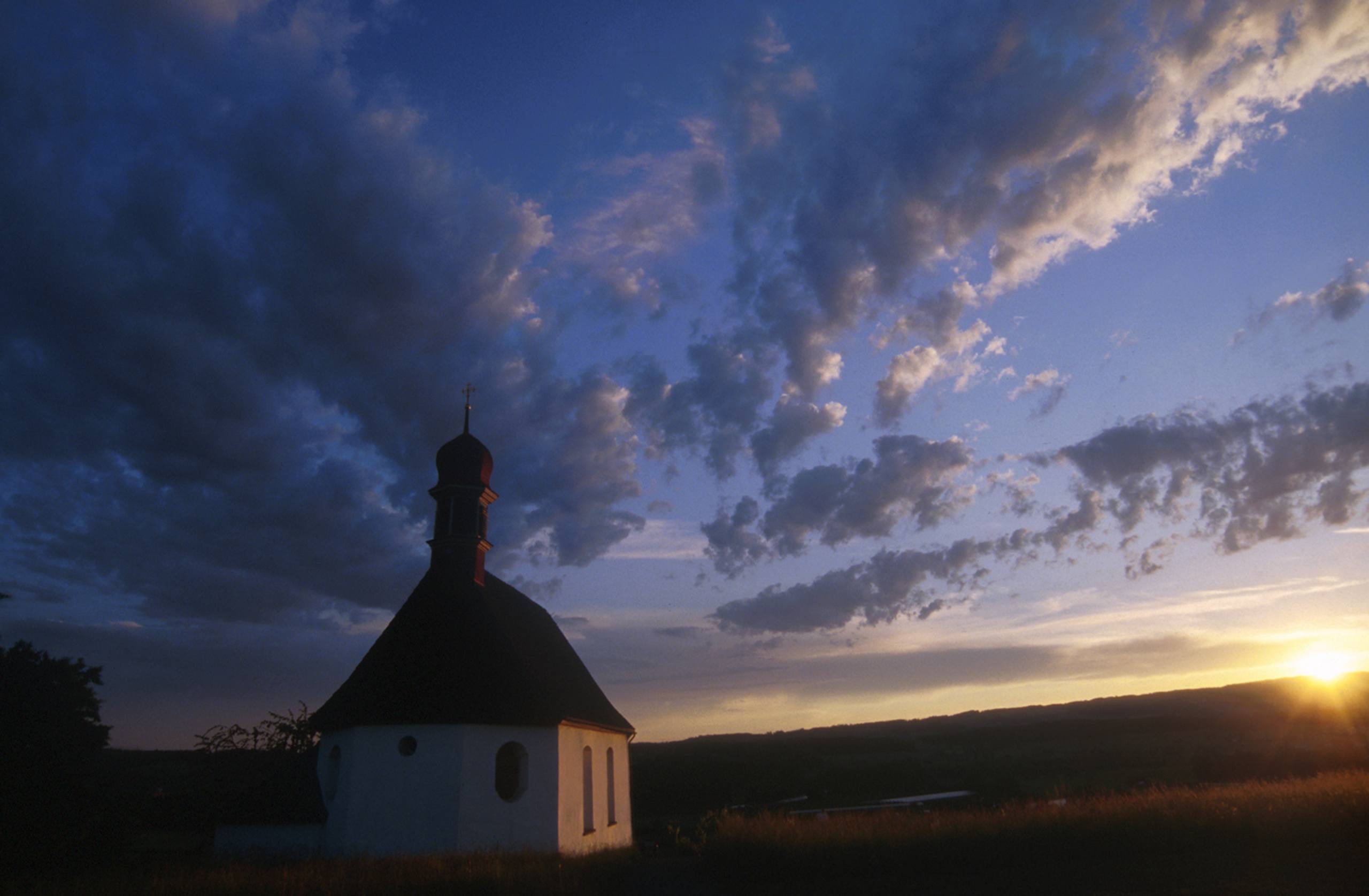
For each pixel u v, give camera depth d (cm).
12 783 2425
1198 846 2359
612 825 3127
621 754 3419
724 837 2383
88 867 2342
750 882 2233
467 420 3062
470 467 2947
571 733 2683
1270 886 1917
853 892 2056
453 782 2319
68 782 2553
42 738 2650
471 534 2880
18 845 2323
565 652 3450
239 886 1769
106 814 2595
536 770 2469
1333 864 2092
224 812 2455
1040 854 2327
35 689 2869
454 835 2273
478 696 2430
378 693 2430
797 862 2264
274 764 3462
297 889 1752
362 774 2330
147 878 1873
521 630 3025
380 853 2252
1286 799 2542
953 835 2339
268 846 2384
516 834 2372
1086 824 2380
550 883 1961
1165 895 1877
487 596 2872
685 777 7125
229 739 3509
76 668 3606
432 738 2361
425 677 2456
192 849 2702
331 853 2302
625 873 2366
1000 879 2120
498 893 1848
